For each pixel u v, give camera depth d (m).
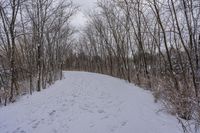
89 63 53.19
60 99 11.66
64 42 29.42
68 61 59.38
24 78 17.14
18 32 14.96
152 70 18.66
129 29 22.48
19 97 12.79
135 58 23.23
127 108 8.80
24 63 17.56
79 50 57.28
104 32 32.22
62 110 9.16
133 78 21.45
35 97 12.56
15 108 9.92
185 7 8.16
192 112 6.73
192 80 7.98
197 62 8.11
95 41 44.50
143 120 6.98
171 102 7.66
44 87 16.64
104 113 8.34
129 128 6.39
